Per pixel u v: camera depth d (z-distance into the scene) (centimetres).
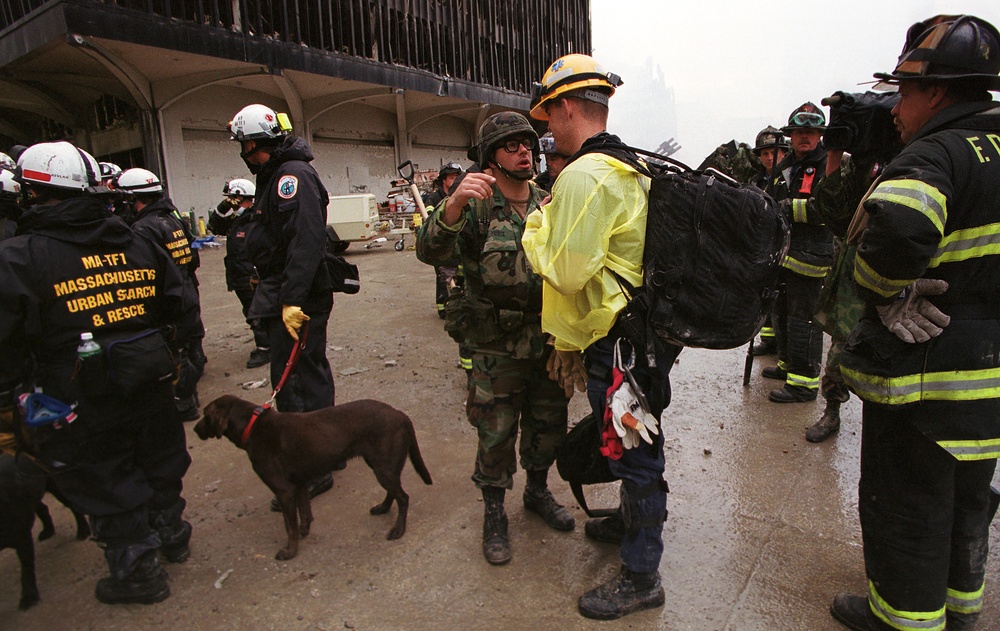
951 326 194
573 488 281
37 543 315
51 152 240
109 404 247
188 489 365
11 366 229
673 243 211
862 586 258
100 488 247
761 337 599
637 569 240
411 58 2538
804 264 445
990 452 195
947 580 219
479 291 276
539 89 275
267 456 283
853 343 216
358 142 2695
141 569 259
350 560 288
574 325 234
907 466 207
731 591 257
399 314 827
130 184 458
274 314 337
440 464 386
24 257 229
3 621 254
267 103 2259
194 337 298
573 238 209
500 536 287
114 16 1552
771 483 348
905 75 201
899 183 185
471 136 3416
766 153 597
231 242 582
